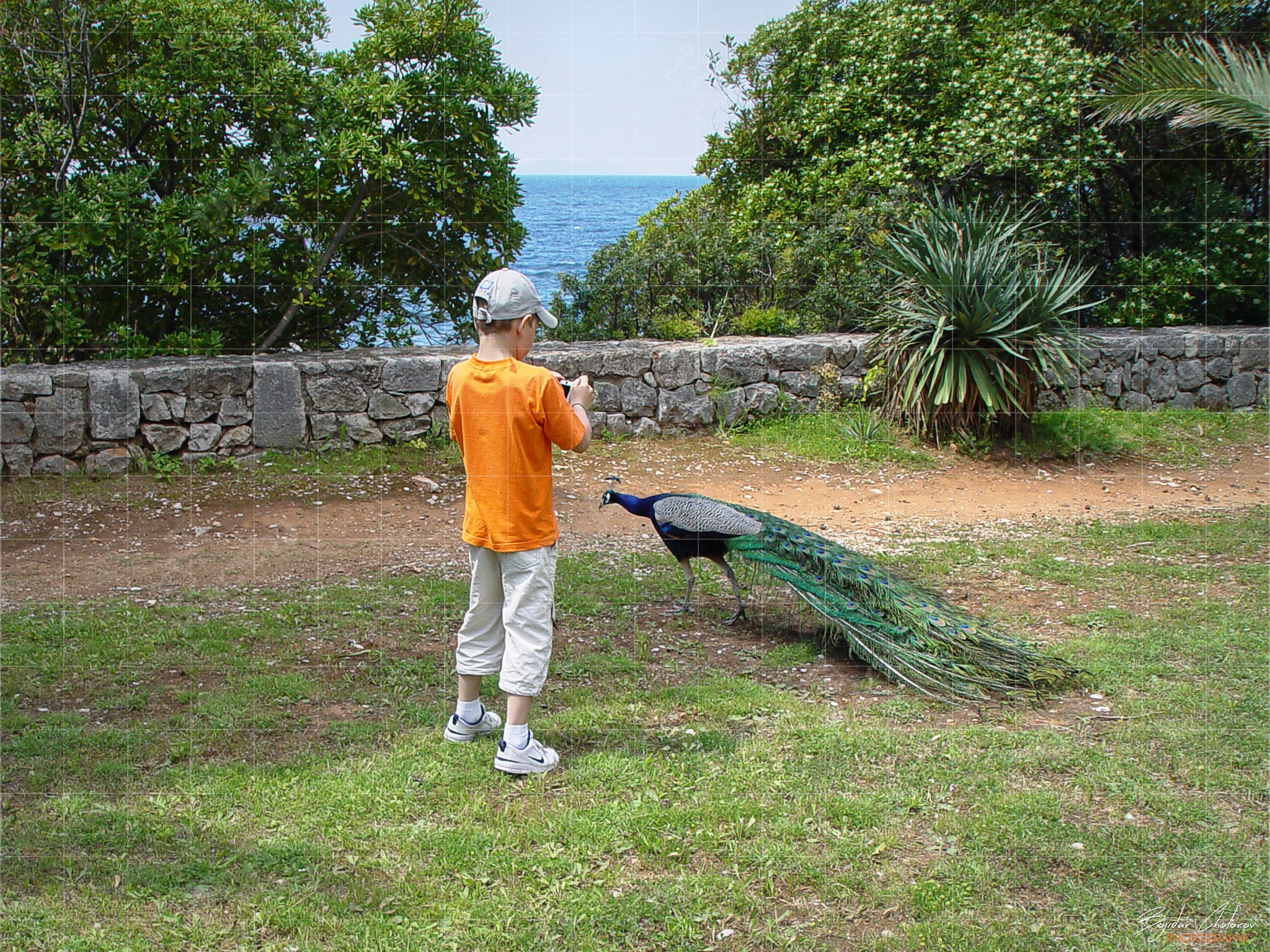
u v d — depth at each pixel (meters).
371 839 2.97
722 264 10.34
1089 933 2.58
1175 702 3.94
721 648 4.59
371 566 5.72
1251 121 6.22
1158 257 11.48
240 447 7.84
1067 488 7.76
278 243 9.18
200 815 3.08
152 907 2.66
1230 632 4.68
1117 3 10.63
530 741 3.35
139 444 7.57
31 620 4.77
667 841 2.96
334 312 9.48
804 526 6.70
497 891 2.73
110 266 8.44
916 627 4.22
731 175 11.16
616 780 3.31
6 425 7.27
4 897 2.70
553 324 3.34
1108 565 5.80
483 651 3.49
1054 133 10.72
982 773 3.37
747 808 3.13
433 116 9.12
